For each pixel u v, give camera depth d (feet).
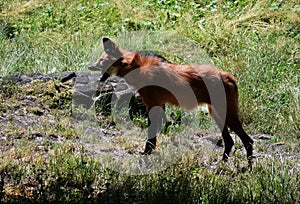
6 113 52.26
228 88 45.42
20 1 96.37
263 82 63.26
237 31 78.79
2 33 80.18
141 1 91.40
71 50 71.51
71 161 40.52
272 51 70.28
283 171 41.19
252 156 45.39
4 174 39.45
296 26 80.84
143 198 35.53
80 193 35.86
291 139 52.26
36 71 65.10
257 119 56.65
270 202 36.35
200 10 86.53
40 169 38.52
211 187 37.93
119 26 82.07
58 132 49.65
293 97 59.00
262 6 85.30
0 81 57.47
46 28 85.35
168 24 82.02
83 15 89.04
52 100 55.21
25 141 45.91
